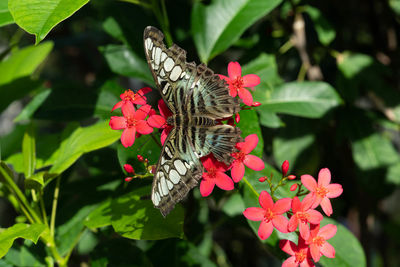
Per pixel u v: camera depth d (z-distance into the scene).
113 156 0.88
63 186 0.87
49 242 0.83
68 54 1.40
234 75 0.79
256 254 1.15
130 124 0.77
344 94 0.93
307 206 0.76
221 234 1.15
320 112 0.88
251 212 0.77
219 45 0.86
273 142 0.95
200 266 0.85
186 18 0.94
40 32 0.74
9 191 0.85
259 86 0.88
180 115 0.77
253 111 0.80
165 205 0.76
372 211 0.99
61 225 0.85
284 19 0.95
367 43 1.01
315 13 0.93
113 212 0.81
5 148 0.89
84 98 0.87
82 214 0.86
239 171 0.77
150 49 0.77
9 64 0.91
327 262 0.81
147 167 0.78
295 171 0.93
